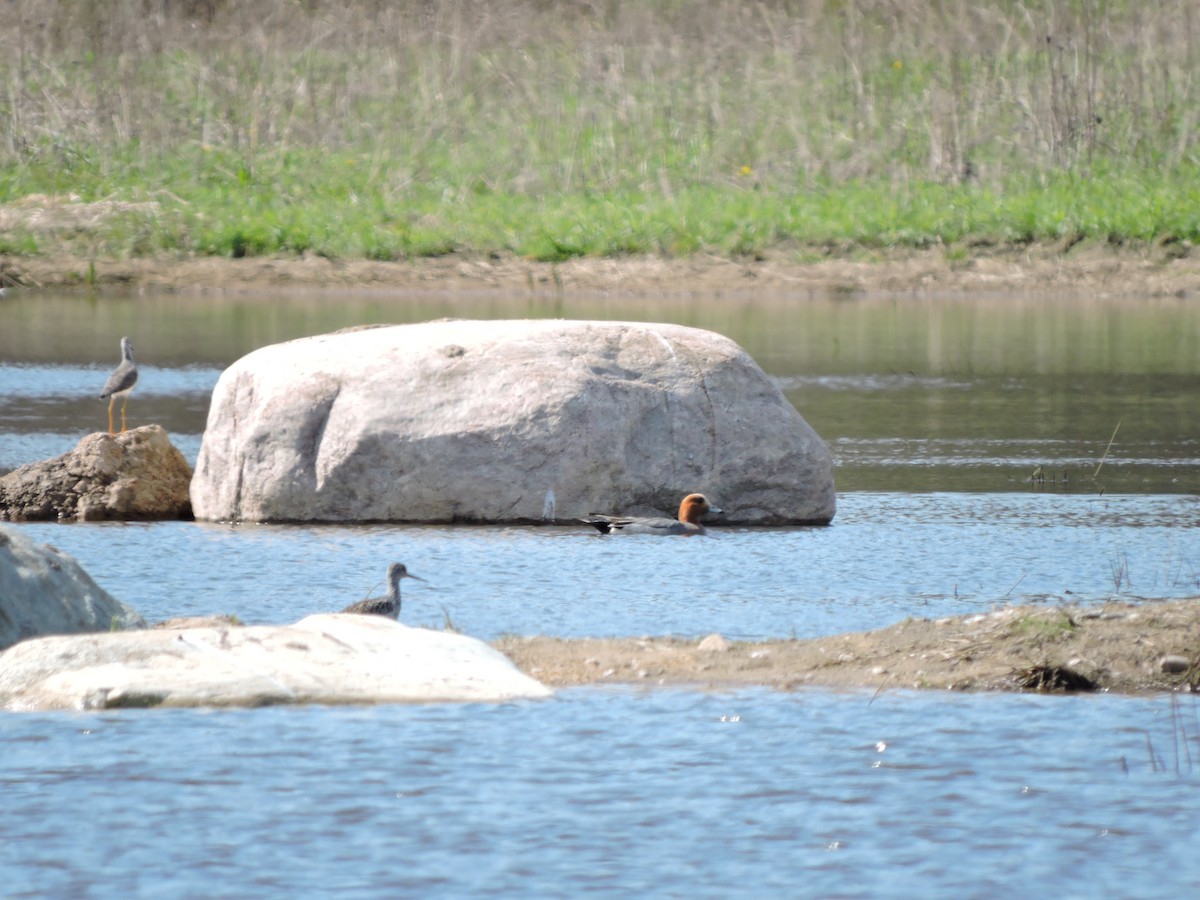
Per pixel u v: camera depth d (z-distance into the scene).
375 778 28.56
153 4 150.50
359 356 54.50
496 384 53.31
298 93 139.12
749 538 51.03
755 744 30.41
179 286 112.38
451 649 34.59
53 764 29.05
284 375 54.44
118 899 24.16
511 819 26.95
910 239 119.06
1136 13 146.62
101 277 112.88
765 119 137.12
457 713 31.95
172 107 137.12
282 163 130.25
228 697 32.28
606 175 128.88
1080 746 30.33
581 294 110.25
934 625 37.22
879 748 30.16
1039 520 54.00
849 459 65.44
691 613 41.22
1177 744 30.39
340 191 126.88
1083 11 142.88
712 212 122.12
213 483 54.88
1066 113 131.62
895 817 27.06
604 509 53.03
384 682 33.12
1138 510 55.78
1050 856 25.64
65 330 95.56
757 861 25.47
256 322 98.75
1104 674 34.28
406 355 54.16
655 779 28.62
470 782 28.44
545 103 139.75
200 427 70.25
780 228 120.50
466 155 132.62
